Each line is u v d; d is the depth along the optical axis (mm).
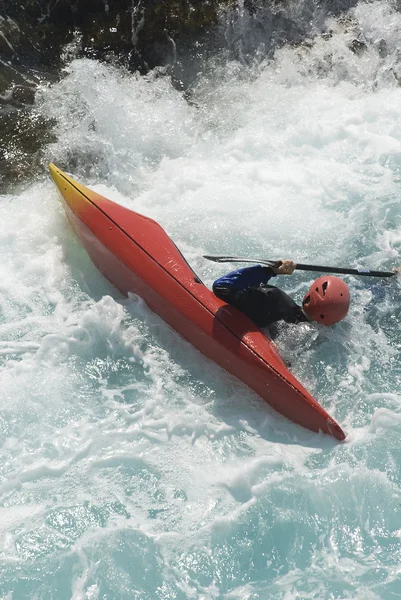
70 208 22859
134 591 15172
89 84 29484
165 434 17984
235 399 18828
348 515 16359
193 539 15977
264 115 28984
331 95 29781
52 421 18250
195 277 20375
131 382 19328
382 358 19797
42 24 31406
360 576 15336
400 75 30469
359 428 18062
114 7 31375
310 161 26766
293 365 19391
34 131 28312
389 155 26703
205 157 27359
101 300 20328
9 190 25844
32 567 15445
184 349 19984
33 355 19844
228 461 17438
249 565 15664
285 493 16656
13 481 16906
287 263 19078
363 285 22016
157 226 21953
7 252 23188
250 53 31266
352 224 24250
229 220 24531
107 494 16797
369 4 31953
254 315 19547
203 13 31438
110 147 27562
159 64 31188
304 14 31781
